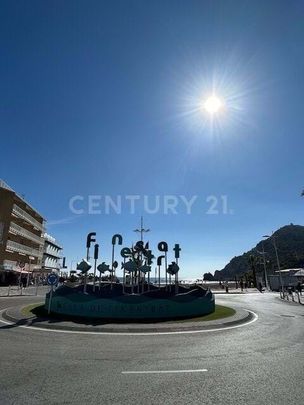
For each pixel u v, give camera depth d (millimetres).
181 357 7859
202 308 16375
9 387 5531
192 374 6402
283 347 9094
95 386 5629
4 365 6914
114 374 6371
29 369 6633
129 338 10531
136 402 4910
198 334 11344
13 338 10023
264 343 9688
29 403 4832
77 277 72875
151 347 9070
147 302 15172
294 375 6340
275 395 5246
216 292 45375
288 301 28703
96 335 11031
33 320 13586
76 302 15359
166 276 23078
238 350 8680
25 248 63844
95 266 20125
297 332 11781
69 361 7348
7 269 52312
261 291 49344
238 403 4898
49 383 5762
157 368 6832
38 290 41844
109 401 4945
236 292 45781
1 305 20297
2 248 52625
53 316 14906
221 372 6555
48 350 8469
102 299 15102
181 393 5324
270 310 20234
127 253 24375
